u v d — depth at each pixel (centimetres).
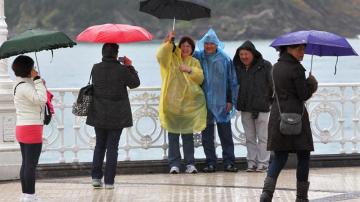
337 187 2291
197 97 2512
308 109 2659
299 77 1886
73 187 2317
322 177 2458
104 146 2291
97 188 2294
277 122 1900
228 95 2547
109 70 2230
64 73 13850
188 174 2523
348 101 2680
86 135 2542
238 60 2547
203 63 2530
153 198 2144
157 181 2403
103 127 2236
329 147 3766
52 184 2369
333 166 2648
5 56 1938
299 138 1900
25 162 1995
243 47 2503
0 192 2252
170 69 2488
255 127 2545
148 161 2559
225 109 2531
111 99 2230
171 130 2516
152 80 9525
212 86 2519
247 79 2517
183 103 2495
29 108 1973
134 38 2212
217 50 2536
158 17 2408
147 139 2580
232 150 2558
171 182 2383
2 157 2422
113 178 2280
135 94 2570
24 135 1975
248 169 2555
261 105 2503
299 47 1902
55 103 2519
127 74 2241
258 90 2509
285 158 1928
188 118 2506
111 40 2200
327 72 11062
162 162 2564
